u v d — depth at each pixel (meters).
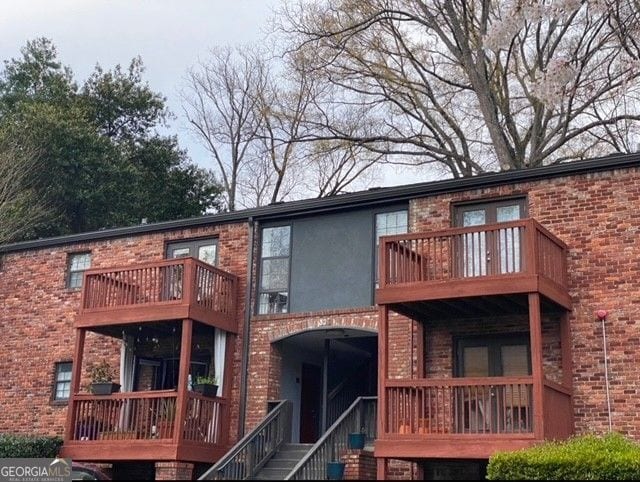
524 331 15.67
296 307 18.55
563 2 14.24
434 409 14.73
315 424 19.95
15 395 21.48
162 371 20.02
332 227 18.64
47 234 33.22
